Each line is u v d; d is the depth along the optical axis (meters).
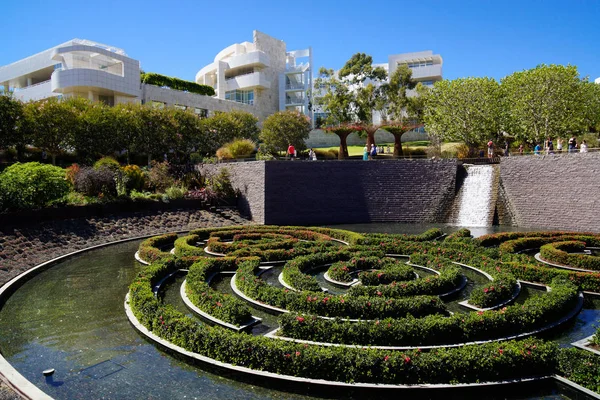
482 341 8.98
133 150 37.09
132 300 11.34
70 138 33.91
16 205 19.03
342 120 58.88
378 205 30.84
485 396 7.32
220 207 30.20
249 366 7.97
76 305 12.20
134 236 23.12
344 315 10.23
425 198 30.58
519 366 7.52
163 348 9.16
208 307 10.82
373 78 61.38
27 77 58.84
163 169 32.06
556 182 25.95
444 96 40.12
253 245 18.44
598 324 10.48
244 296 12.22
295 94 70.75
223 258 15.57
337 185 30.59
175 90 53.75
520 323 9.40
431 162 30.70
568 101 34.62
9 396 6.96
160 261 15.25
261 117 67.12
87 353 9.11
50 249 18.38
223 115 46.38
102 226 22.66
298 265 14.59
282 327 9.45
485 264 14.66
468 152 36.00
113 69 53.59
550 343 7.96
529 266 13.80
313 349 7.78
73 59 51.38
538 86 34.91
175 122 39.38
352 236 21.27
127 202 25.25
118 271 16.03
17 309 11.89
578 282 12.87
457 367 7.39
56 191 20.95
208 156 42.84
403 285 11.73
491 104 39.03
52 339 9.85
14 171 20.33
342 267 14.12
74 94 47.03
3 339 9.89
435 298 10.45
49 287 13.99
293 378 7.55
